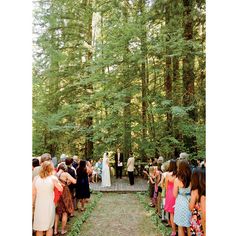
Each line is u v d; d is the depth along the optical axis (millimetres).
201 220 6305
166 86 16781
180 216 7082
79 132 21938
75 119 22234
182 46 14219
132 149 20422
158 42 15172
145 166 18250
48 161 7438
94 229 9695
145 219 10820
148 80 19625
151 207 12461
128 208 12547
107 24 19703
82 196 11742
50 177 7355
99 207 12766
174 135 15875
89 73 21922
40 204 7262
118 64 18500
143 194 15414
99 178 20031
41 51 20609
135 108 20156
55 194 7566
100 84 20719
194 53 14523
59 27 22188
